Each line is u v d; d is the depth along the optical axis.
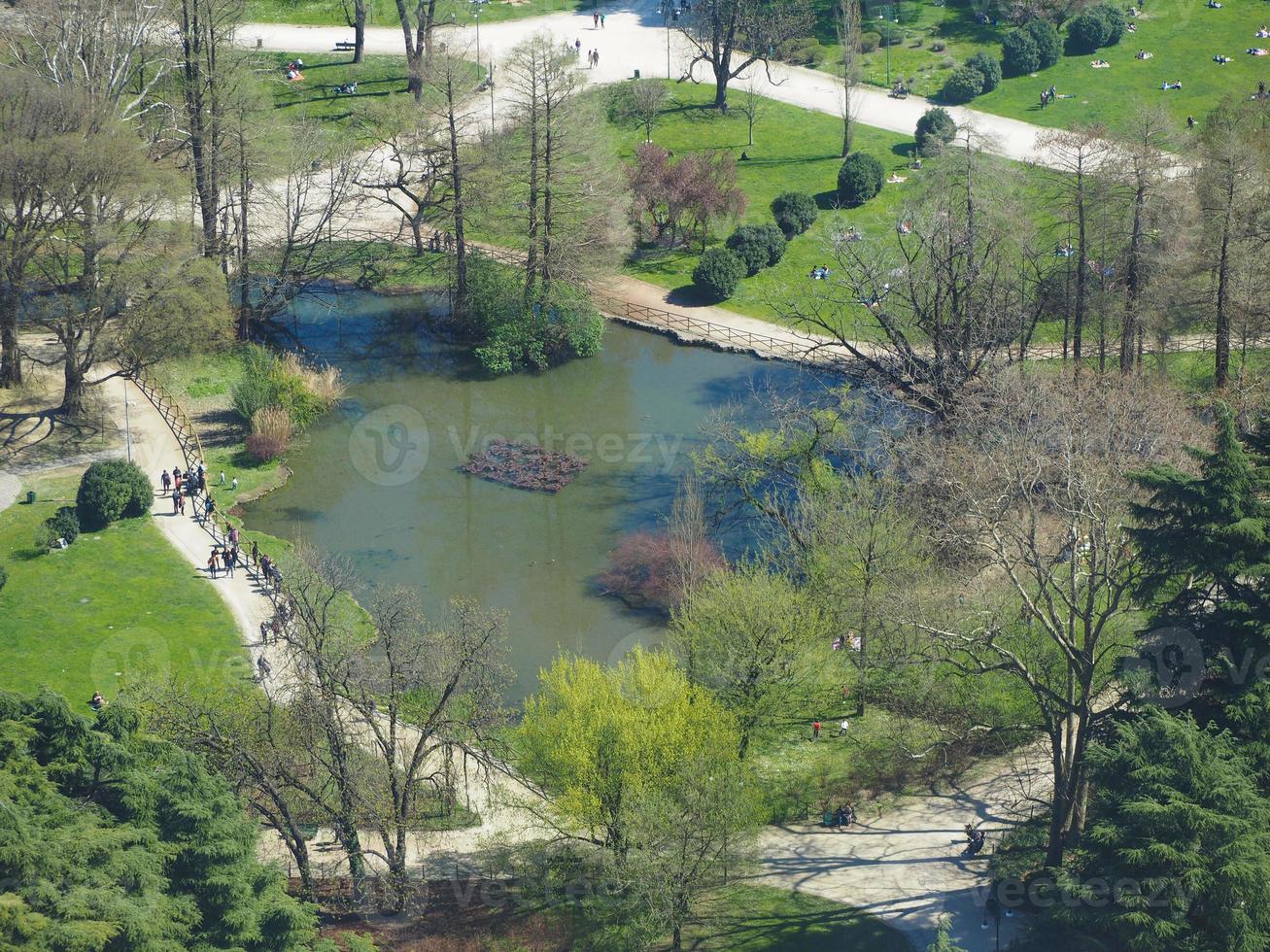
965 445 75.19
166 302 93.88
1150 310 91.12
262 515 89.44
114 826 47.84
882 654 68.38
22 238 93.62
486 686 64.94
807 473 80.75
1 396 96.75
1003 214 91.25
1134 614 65.31
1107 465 64.06
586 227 109.56
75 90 98.38
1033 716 66.62
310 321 112.75
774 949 57.44
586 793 58.69
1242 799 47.78
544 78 109.19
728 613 67.12
